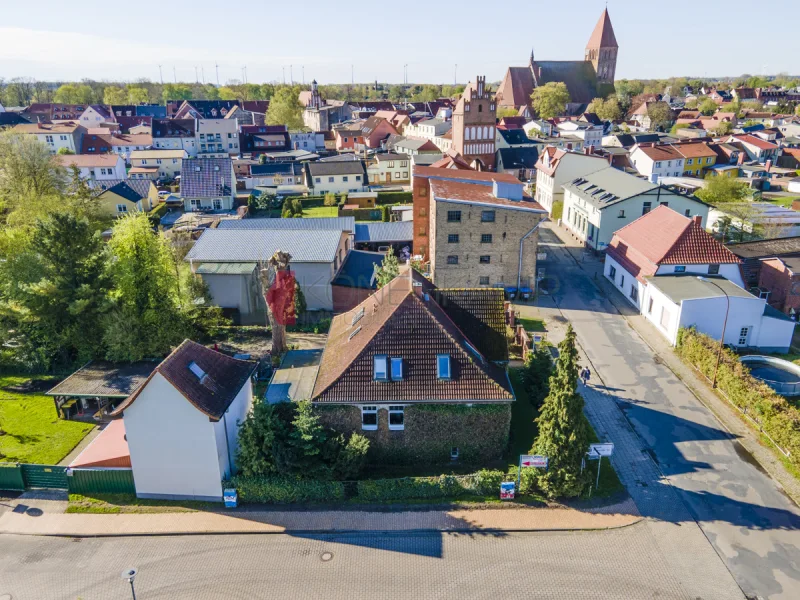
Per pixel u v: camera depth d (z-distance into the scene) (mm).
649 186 67000
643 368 42969
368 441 30250
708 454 33188
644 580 24891
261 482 29562
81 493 30844
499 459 32188
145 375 39906
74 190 87750
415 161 115438
